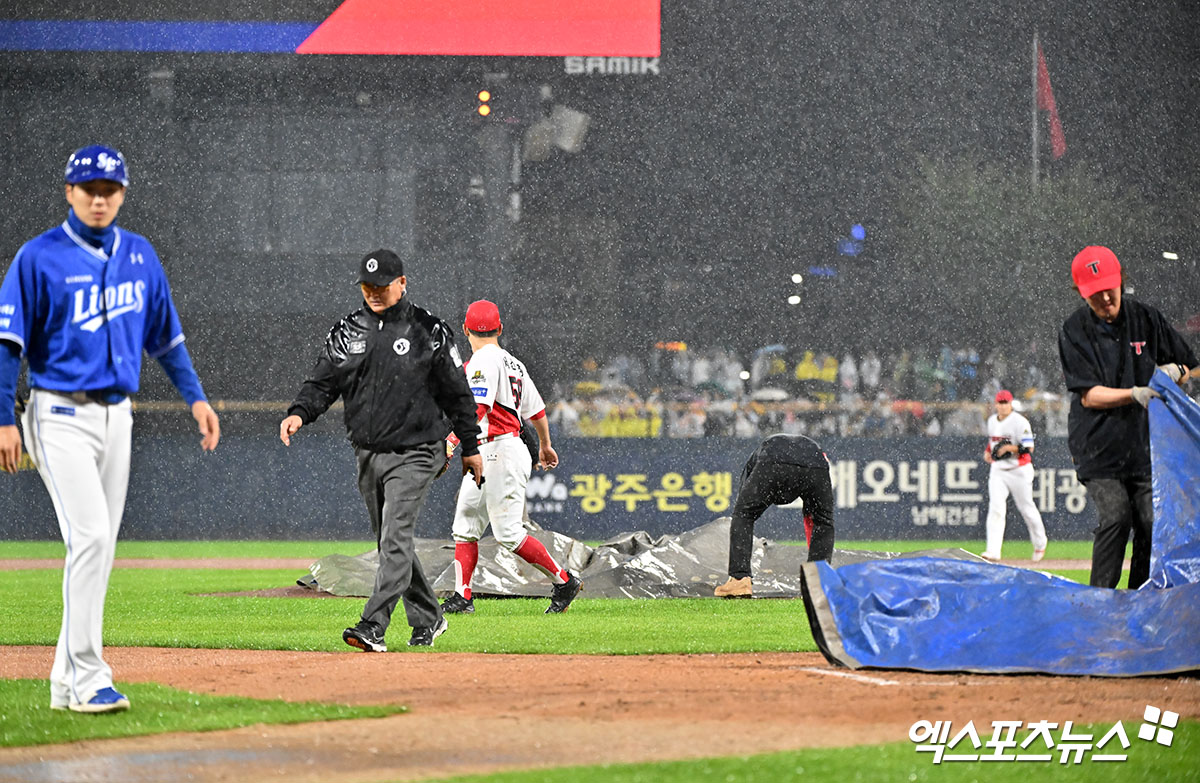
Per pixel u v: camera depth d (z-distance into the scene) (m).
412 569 15.23
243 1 58.94
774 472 21.44
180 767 7.96
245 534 50.16
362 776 7.66
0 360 9.48
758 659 13.60
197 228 57.81
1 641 17.16
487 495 19.42
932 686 10.88
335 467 50.59
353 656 14.27
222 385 57.16
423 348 14.58
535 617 19.30
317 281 57.97
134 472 49.91
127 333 9.92
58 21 58.06
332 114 58.75
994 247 60.75
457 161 59.50
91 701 9.80
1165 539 13.87
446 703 10.35
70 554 9.78
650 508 49.22
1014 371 59.69
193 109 58.16
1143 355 15.26
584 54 60.50
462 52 59.84
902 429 56.69
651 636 16.33
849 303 60.94
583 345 59.81
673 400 59.19
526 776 7.54
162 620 19.84
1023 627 12.09
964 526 49.84
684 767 7.75
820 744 8.48
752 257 61.06
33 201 58.62
